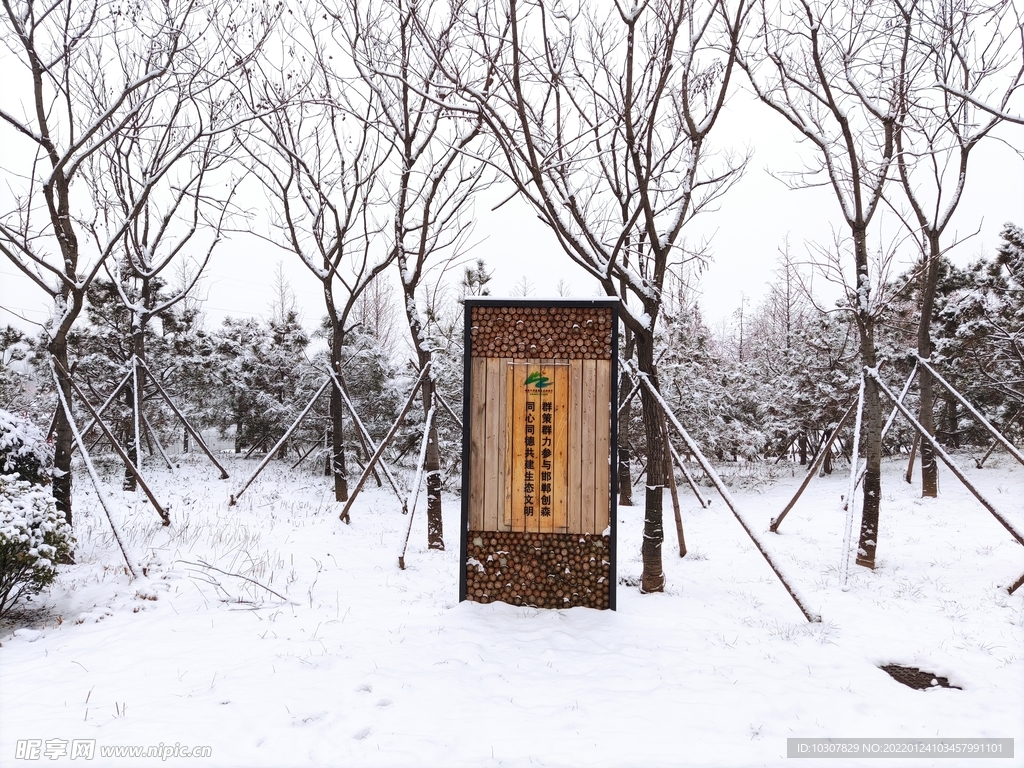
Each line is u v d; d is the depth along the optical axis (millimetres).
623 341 14469
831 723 4469
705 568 8906
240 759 3818
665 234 7906
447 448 17062
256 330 21766
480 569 7129
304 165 11609
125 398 16406
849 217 9219
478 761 3857
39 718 4254
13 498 6387
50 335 8719
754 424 20391
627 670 5375
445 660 5488
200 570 7781
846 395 17641
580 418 7145
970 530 10188
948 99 9664
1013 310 13750
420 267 10625
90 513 10359
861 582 8094
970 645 5906
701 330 19938
